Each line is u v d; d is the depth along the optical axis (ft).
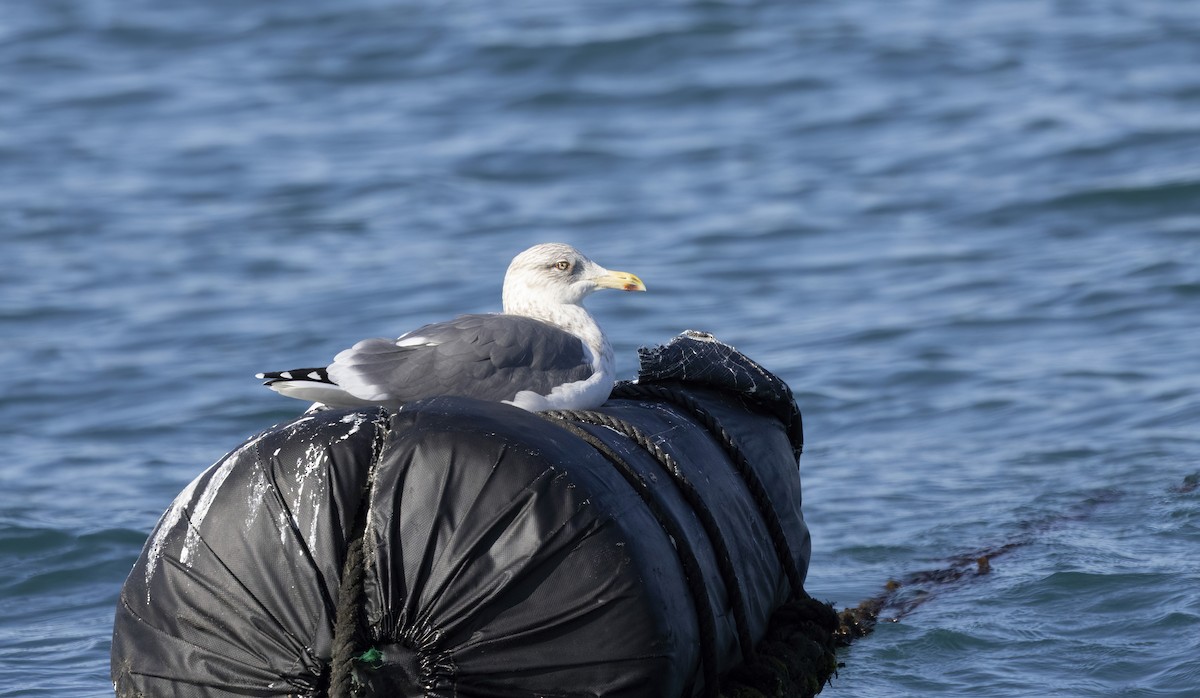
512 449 18.76
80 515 39.34
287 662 18.65
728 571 21.94
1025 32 109.81
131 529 38.04
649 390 25.52
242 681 18.83
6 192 81.76
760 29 110.93
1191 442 42.19
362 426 19.04
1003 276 63.52
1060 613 30.58
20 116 97.76
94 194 81.41
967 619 30.60
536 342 23.85
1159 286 60.08
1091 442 43.21
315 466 18.80
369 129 93.40
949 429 45.93
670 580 19.45
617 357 53.93
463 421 19.03
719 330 57.93
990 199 75.51
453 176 83.30
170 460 45.29
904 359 53.42
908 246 68.85
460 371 23.12
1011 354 53.42
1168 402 46.39
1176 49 103.50
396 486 18.63
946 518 37.35
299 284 65.92
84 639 30.78
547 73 103.14
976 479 40.65
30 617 32.37
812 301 61.57
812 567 34.55
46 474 43.80
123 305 63.67
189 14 121.70
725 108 95.40
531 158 86.28
